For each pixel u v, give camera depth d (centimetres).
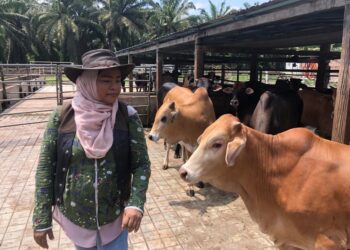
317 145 270
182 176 276
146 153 224
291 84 1069
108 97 209
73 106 210
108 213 213
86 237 217
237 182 286
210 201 515
